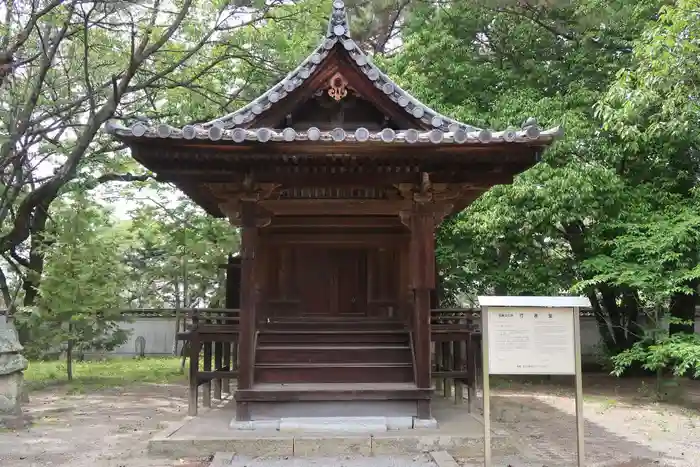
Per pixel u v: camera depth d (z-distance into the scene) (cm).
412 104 893
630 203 1473
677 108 1229
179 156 817
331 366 952
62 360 2420
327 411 898
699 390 1544
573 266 1575
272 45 1552
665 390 1544
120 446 893
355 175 884
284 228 1127
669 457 844
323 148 804
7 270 2497
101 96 1689
